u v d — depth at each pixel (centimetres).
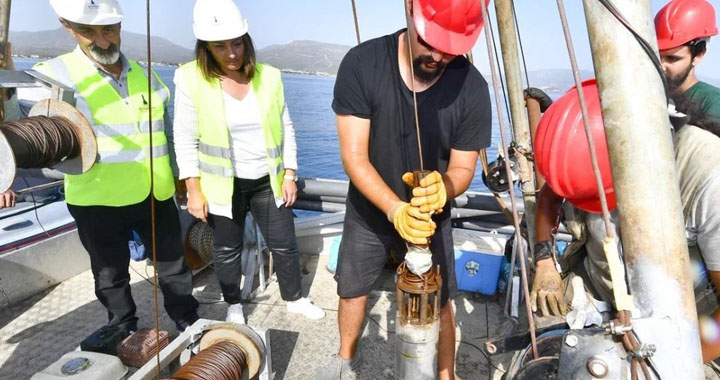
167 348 213
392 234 228
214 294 362
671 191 88
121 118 255
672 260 90
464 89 184
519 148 207
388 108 184
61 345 304
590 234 182
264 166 294
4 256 340
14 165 184
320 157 2320
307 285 379
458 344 299
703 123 188
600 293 194
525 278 119
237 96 275
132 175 258
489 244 363
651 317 91
